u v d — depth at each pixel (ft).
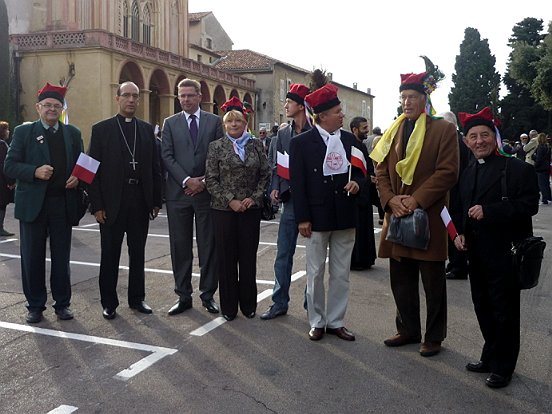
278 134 19.40
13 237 35.32
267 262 28.58
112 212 18.79
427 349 15.72
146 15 131.95
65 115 19.42
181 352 15.90
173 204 19.63
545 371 14.74
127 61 102.53
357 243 26.13
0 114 92.32
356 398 13.08
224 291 18.79
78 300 21.17
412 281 16.38
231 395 13.20
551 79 128.36
